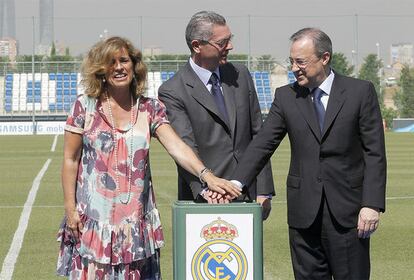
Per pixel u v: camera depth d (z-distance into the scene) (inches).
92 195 238.4
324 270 259.0
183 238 226.7
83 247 237.8
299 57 249.6
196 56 275.1
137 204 238.8
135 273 239.9
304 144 253.9
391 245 426.6
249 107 282.2
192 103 273.7
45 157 1032.8
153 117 243.1
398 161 960.9
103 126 238.5
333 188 251.8
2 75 2032.5
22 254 407.2
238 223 227.3
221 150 274.2
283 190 671.8
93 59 237.3
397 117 1952.5
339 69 2069.4
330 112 250.8
